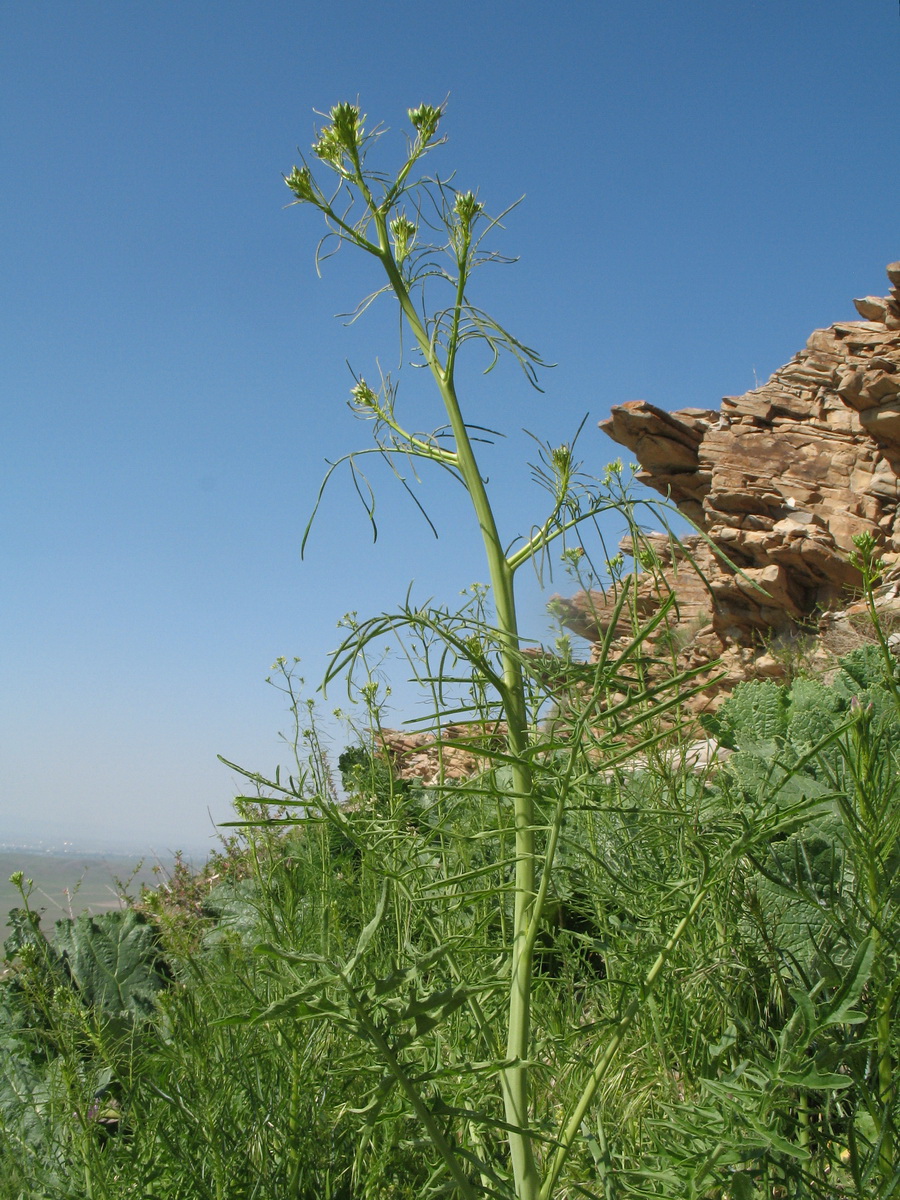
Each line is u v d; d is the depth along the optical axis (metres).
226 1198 1.60
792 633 13.56
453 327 1.73
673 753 2.39
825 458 19.52
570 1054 1.80
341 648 1.45
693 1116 1.43
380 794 2.60
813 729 2.55
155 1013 2.42
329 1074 1.57
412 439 1.79
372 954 1.92
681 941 1.84
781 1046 1.33
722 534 18.50
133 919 2.84
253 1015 1.10
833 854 1.62
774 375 22.06
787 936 1.88
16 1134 1.84
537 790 1.45
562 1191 1.52
